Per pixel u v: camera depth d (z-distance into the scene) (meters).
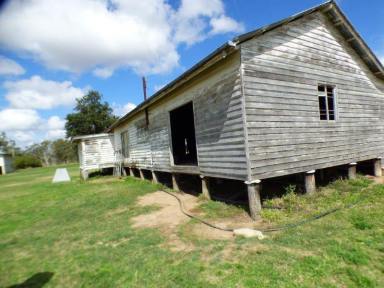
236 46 5.41
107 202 8.77
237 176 6.02
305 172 6.95
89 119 44.69
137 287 3.28
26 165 54.91
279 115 6.36
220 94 6.54
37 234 6.13
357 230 4.41
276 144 6.22
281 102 6.44
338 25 8.12
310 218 5.12
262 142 5.93
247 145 5.65
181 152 14.00
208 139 7.17
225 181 9.76
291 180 8.45
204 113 7.30
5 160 43.19
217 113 6.70
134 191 10.38
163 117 10.06
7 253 5.12
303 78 7.06
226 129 6.35
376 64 9.16
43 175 27.47
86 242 5.21
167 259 3.94
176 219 6.08
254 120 5.84
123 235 5.25
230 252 3.93
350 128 8.45
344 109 8.30
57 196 11.44
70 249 4.95
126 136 16.09
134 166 14.38
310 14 7.42
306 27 7.30
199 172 7.76
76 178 20.05
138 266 3.82
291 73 6.76
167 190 9.77
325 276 3.09
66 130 46.44
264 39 6.23
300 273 3.18
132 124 14.30
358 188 7.28
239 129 5.86
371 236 4.12
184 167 8.67
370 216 4.98
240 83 5.76
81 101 46.28
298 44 7.04
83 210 8.04
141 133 12.80
